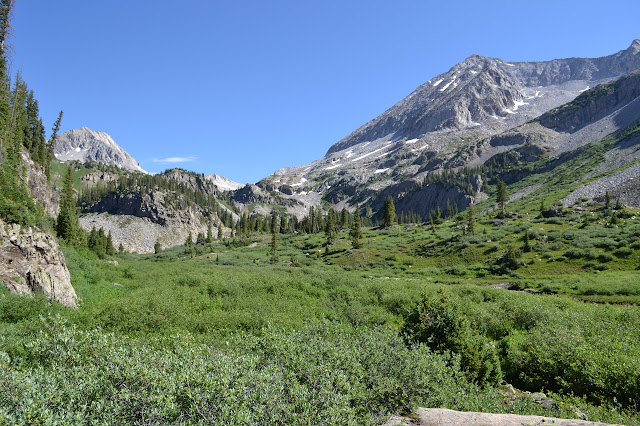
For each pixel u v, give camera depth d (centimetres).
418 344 1275
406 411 949
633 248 6294
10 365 708
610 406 1160
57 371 666
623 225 8056
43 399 556
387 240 10838
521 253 7250
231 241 14725
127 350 774
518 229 9206
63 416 543
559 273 6150
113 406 588
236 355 866
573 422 841
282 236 14875
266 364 915
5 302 1645
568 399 1274
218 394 629
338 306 2569
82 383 630
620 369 1271
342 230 14412
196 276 3588
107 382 637
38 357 751
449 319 1446
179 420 598
